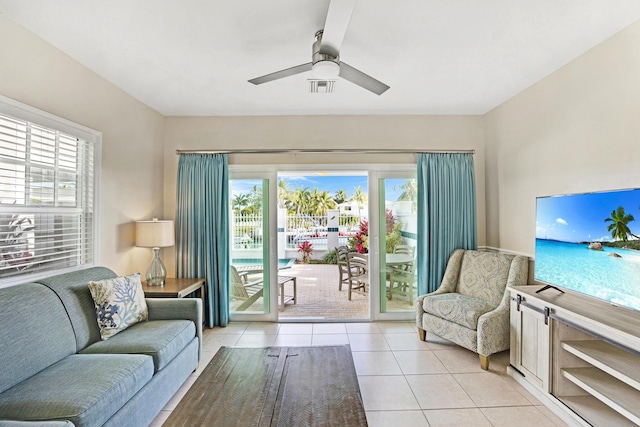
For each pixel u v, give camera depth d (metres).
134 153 3.38
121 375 1.76
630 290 1.82
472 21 2.09
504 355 3.06
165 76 2.90
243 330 3.72
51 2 1.90
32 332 1.81
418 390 2.45
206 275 3.82
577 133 2.56
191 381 2.59
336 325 3.89
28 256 2.24
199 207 3.85
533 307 2.40
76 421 1.43
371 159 3.98
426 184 3.85
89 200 2.78
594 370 2.16
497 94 3.35
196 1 1.89
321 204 9.76
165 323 2.55
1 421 1.28
